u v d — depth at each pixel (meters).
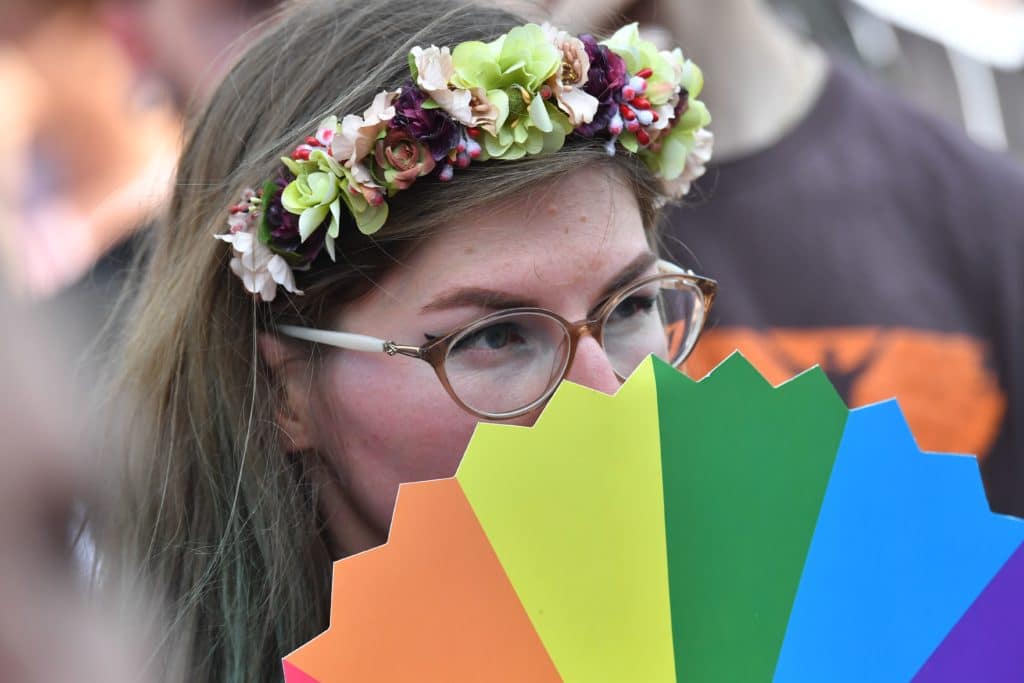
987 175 3.90
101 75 5.25
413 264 2.21
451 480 1.89
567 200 2.21
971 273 3.80
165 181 3.02
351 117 2.15
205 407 2.55
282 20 2.64
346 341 2.29
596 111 2.22
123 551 2.68
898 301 3.75
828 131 3.92
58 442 0.95
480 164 2.17
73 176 5.23
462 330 2.22
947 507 1.98
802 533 2.00
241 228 2.31
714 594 1.98
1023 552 1.95
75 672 0.96
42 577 0.95
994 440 3.75
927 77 4.80
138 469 2.69
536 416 2.26
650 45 2.40
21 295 1.11
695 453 1.98
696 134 2.55
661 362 1.98
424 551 1.87
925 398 3.73
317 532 2.48
